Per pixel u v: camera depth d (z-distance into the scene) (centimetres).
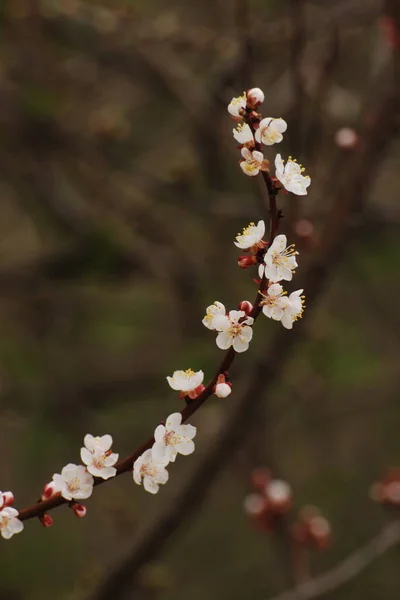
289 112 571
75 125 913
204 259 880
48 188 882
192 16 890
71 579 934
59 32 825
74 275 893
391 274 918
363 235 848
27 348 925
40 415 898
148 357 961
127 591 650
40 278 897
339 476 1038
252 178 556
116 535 939
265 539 1035
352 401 974
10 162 875
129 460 268
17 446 938
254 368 607
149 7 896
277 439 1016
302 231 541
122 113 858
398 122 582
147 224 898
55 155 882
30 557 952
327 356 855
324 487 1028
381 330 971
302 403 931
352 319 974
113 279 902
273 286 258
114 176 875
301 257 596
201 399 267
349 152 595
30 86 838
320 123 623
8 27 808
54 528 970
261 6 877
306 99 654
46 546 959
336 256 591
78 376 934
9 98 855
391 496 610
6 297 911
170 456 260
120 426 961
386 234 848
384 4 581
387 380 963
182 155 862
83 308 973
